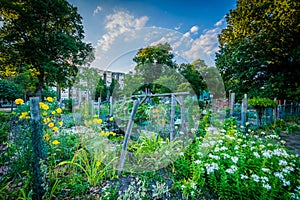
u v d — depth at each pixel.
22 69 12.18
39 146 1.54
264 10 9.66
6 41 12.00
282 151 1.97
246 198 1.44
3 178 1.49
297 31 9.20
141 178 1.82
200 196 1.57
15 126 2.27
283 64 10.39
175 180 1.82
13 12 11.61
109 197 1.47
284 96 9.97
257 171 1.70
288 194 1.42
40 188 1.48
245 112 4.19
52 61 12.77
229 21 12.02
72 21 14.57
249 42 10.27
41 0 11.52
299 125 6.09
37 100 1.56
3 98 8.71
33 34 12.24
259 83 10.77
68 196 1.52
